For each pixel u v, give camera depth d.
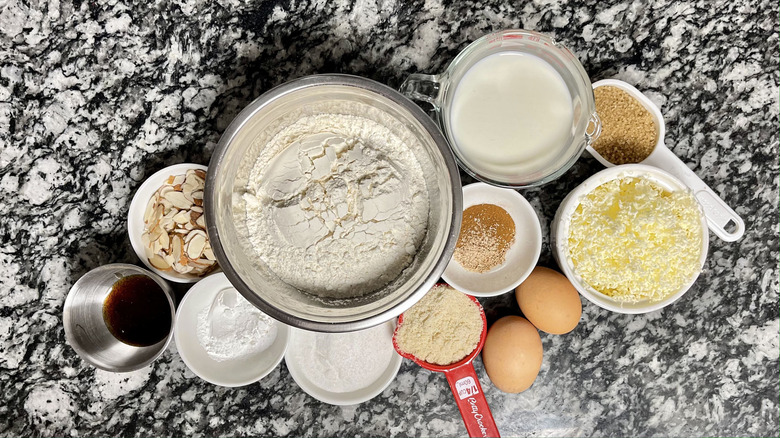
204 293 0.96
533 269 0.97
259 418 1.04
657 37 0.98
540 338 1.02
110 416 1.02
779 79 1.00
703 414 1.06
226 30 0.91
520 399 1.06
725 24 0.98
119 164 0.96
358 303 0.84
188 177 0.93
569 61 0.85
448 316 0.97
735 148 1.02
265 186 0.86
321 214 0.85
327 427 1.05
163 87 0.94
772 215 1.03
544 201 1.03
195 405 1.03
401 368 1.05
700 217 0.90
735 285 1.05
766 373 1.06
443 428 1.05
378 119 0.86
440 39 0.96
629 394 1.06
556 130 0.87
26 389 1.00
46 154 0.94
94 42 0.91
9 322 0.98
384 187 0.85
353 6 0.92
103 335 0.95
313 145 0.86
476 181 1.03
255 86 0.95
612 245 0.90
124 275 0.94
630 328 1.05
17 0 0.88
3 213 0.95
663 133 0.96
